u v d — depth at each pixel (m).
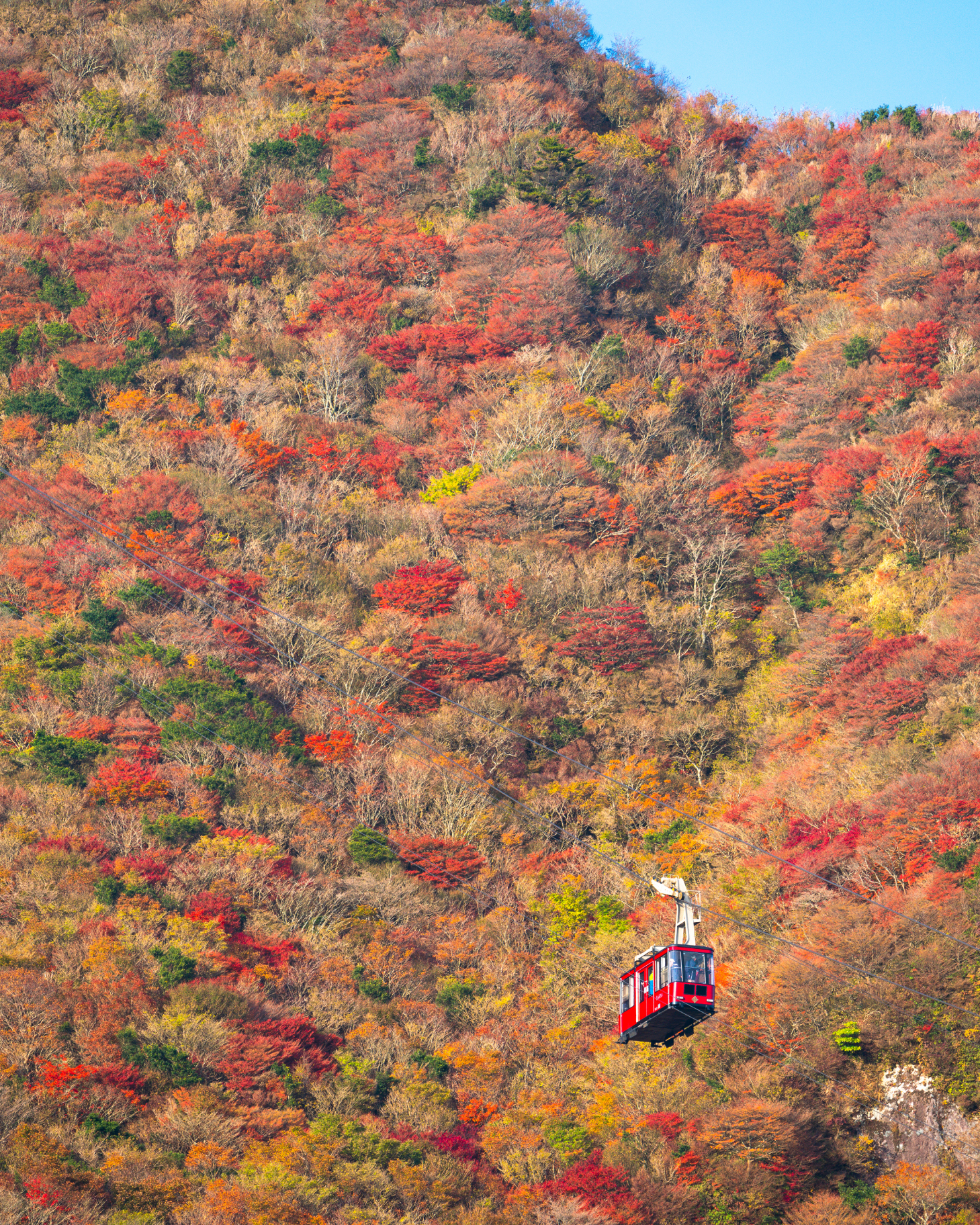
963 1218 155.12
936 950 176.88
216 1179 138.50
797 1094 166.12
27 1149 134.12
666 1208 150.25
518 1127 160.12
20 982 158.12
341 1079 162.88
